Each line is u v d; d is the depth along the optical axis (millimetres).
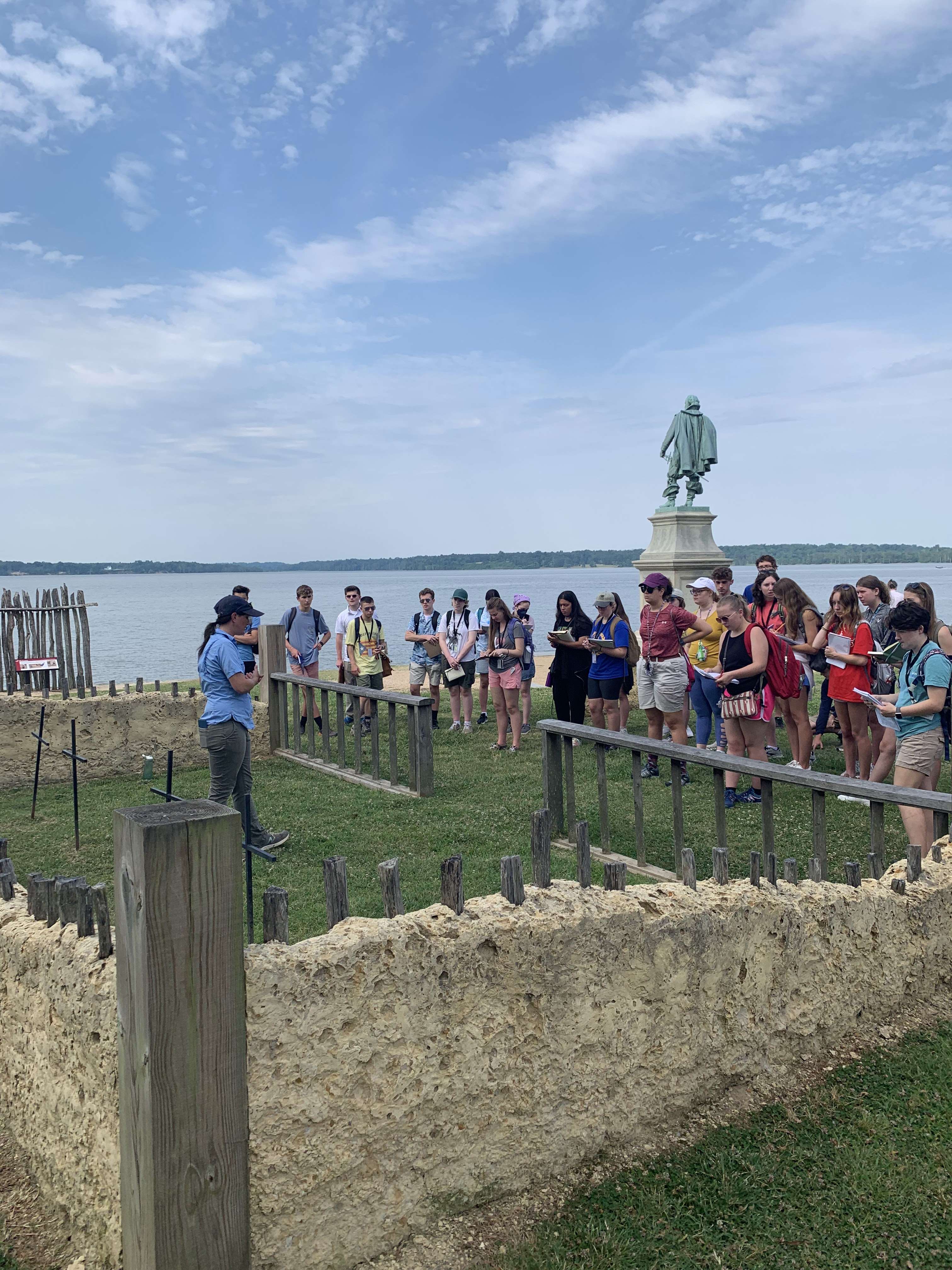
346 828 7383
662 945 3551
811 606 9945
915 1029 4297
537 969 3221
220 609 6871
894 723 5852
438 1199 3041
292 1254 2723
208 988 2475
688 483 17625
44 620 10227
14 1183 3348
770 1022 3912
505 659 10484
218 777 6883
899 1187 3301
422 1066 2963
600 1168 3395
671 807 7953
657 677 8859
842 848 6668
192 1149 2473
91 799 9133
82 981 2867
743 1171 3396
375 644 12469
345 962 2777
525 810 7828
